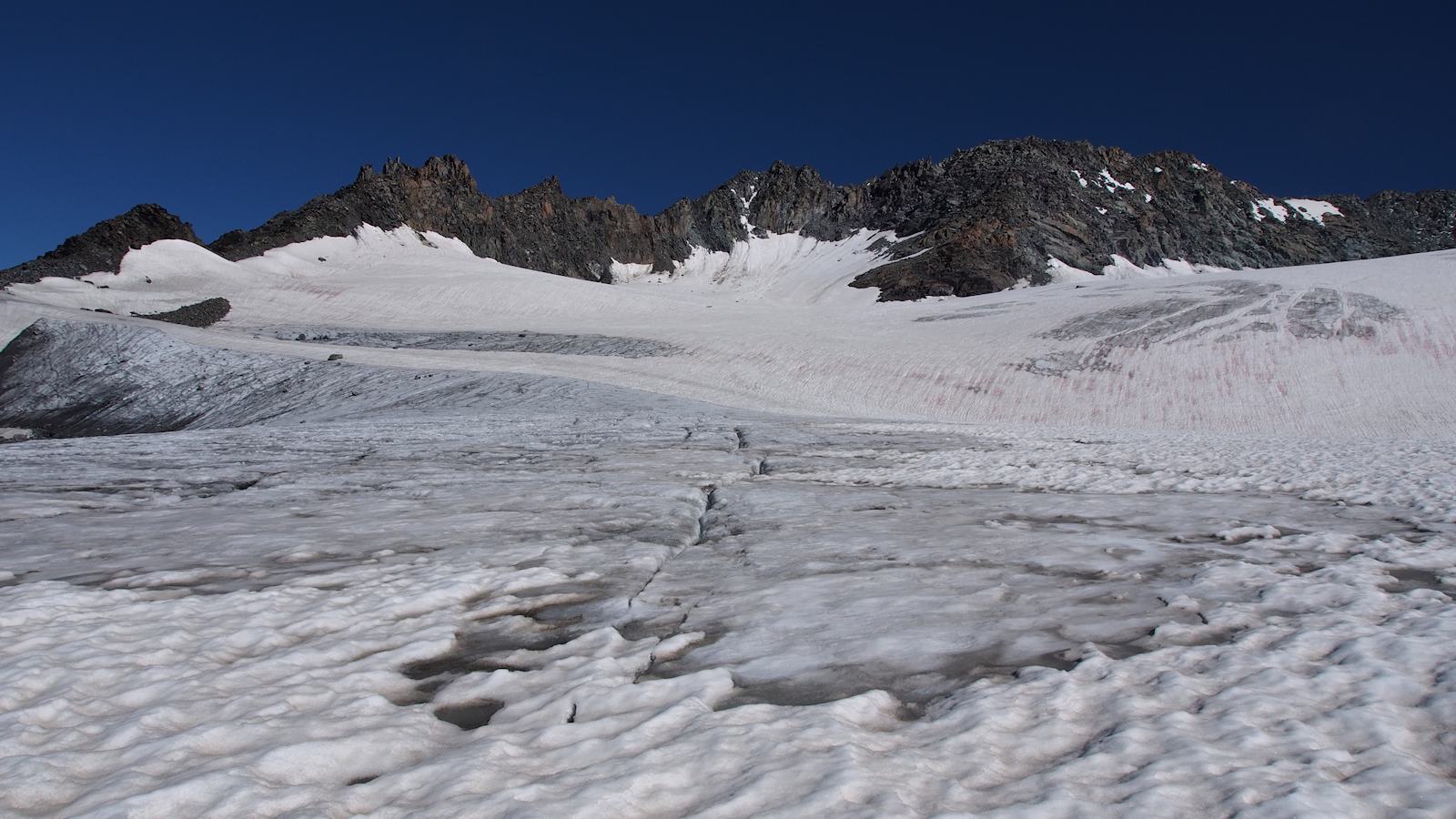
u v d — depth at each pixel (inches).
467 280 3560.5
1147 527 384.5
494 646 218.4
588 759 141.2
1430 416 1416.1
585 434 930.7
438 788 129.9
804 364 2025.1
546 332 2517.2
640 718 160.7
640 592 275.7
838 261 6215.6
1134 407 1648.6
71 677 180.2
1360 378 1614.2
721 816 118.8
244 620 231.9
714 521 411.8
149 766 135.7
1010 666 191.2
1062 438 952.3
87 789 128.3
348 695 175.2
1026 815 116.7
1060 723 153.6
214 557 320.2
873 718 161.5
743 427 1034.7
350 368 1706.4
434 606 255.4
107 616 232.7
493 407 1369.3
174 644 209.2
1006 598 253.8
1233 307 2137.1
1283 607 234.4
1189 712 156.0
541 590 277.1
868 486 552.4
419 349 2277.3
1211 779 124.8
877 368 1978.3
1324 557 309.3
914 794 124.4
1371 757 132.5
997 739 146.9
